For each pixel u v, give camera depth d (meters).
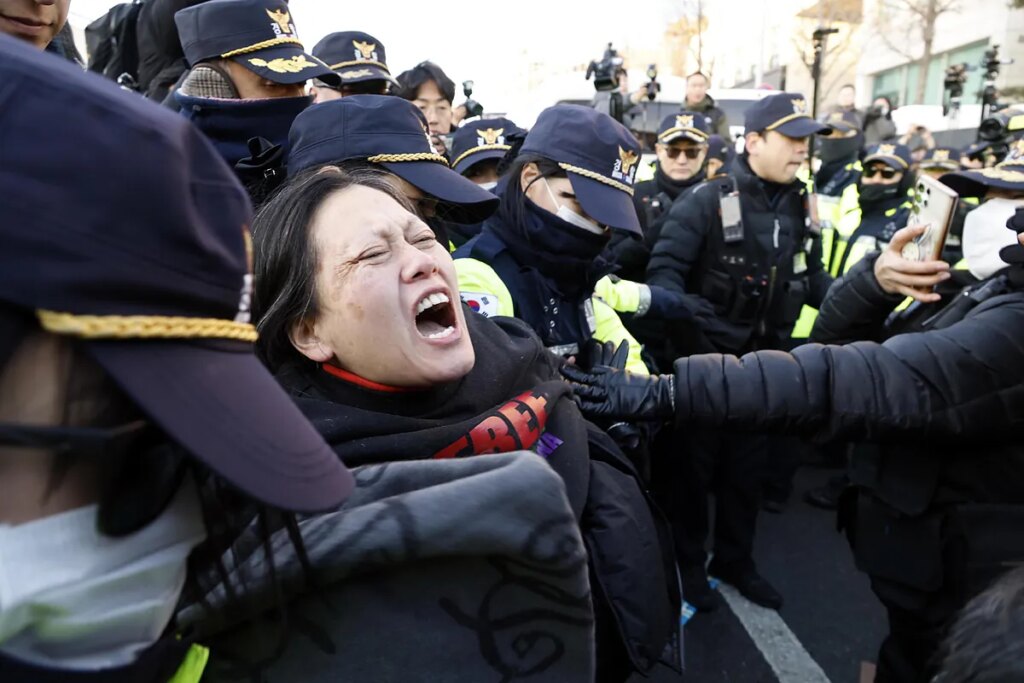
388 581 0.57
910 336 1.23
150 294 0.36
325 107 1.23
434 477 0.61
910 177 3.64
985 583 1.26
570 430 0.93
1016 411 1.15
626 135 1.31
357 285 0.72
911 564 1.37
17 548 0.38
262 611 0.54
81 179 0.34
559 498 0.56
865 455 1.43
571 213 1.29
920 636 1.42
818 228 2.78
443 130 3.02
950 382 1.16
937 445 1.28
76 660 0.41
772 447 3.21
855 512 1.53
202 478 0.46
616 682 1.01
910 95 11.88
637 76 7.04
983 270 1.39
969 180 1.46
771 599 2.52
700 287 2.66
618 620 0.91
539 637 0.59
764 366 1.23
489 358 0.88
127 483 0.40
